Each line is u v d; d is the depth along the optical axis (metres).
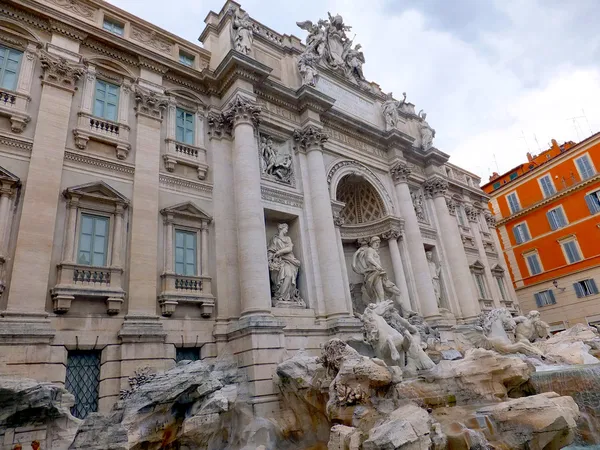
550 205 41.97
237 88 20.11
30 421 10.88
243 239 17.86
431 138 32.91
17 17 16.19
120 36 18.41
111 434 10.81
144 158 17.53
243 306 17.03
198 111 20.42
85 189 15.50
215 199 19.08
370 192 27.64
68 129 15.95
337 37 29.61
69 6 18.17
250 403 14.97
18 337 12.32
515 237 45.03
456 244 30.53
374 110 29.69
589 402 12.67
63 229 14.63
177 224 17.55
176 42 21.34
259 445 13.88
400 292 24.53
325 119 25.33
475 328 26.64
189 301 16.34
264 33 25.02
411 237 27.08
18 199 14.02
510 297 37.28
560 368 14.65
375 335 15.89
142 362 14.35
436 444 9.45
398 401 12.42
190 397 12.58
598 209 38.22
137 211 16.45
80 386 13.49
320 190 21.98
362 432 10.41
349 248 27.09
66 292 13.62
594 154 38.72
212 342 16.59
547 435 9.79
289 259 20.17
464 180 40.25
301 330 18.41
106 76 18.06
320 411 14.20
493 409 10.77
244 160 19.05
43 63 16.03
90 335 13.88
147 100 18.58
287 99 23.20
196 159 19.34
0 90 14.78
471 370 13.43
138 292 15.31
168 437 12.02
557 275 40.72
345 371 12.77
